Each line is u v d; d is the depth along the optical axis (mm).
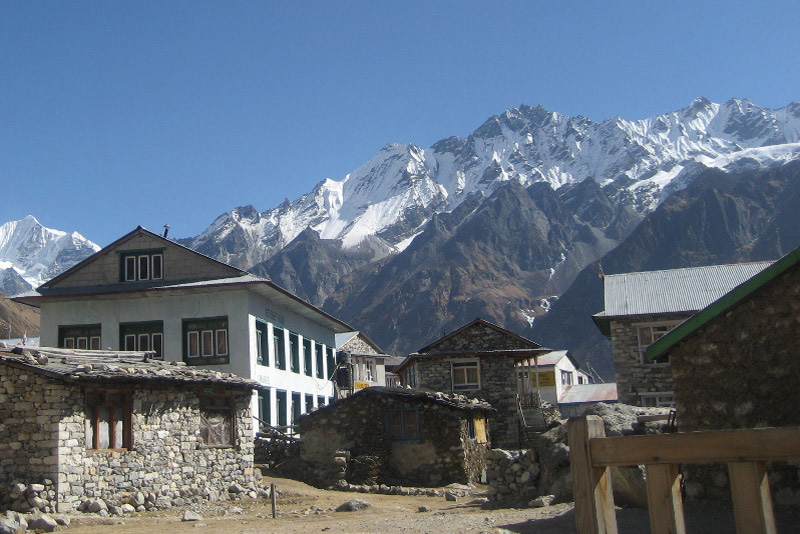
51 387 19922
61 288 40500
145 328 39469
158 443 22953
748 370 14156
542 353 47438
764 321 14109
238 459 26062
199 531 16828
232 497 25203
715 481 14164
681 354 14852
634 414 19406
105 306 39688
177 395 23953
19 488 19094
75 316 39750
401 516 19172
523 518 15664
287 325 45469
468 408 32531
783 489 13438
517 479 20219
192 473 23969
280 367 43781
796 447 7062
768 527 7191
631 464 7734
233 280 38594
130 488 21672
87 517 19250
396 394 31750
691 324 14555
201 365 38562
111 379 21156
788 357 13805
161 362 25344
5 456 19875
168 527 18047
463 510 19656
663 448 7605
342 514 20562
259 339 41219
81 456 20312
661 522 7570
